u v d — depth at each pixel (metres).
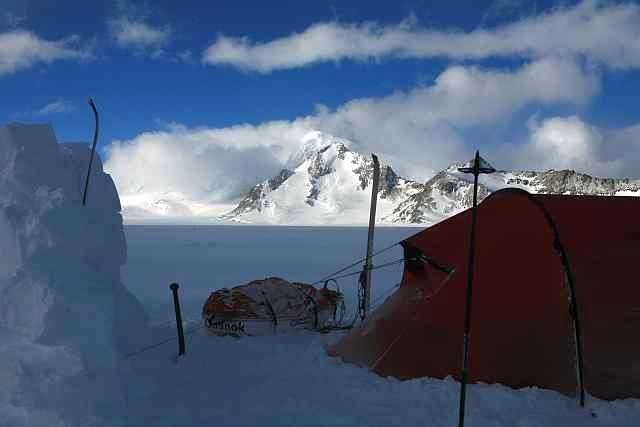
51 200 6.10
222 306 9.14
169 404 5.84
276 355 7.79
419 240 7.62
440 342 6.61
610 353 5.95
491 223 7.22
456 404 5.64
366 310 9.77
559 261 6.53
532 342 6.22
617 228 6.75
